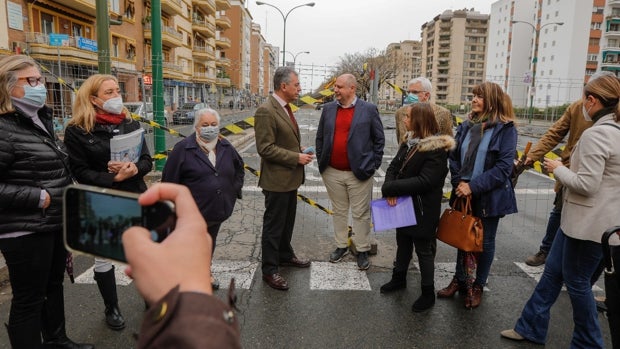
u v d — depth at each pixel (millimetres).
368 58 61031
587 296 2684
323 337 3100
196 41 49531
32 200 2283
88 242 718
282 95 3934
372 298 3699
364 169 4117
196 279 553
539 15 83062
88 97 2912
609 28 71125
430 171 3324
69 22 25094
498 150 3383
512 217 6355
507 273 4273
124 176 2902
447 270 4340
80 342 2984
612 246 2113
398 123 4867
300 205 6805
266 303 3578
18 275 2385
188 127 16281
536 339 3029
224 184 3482
